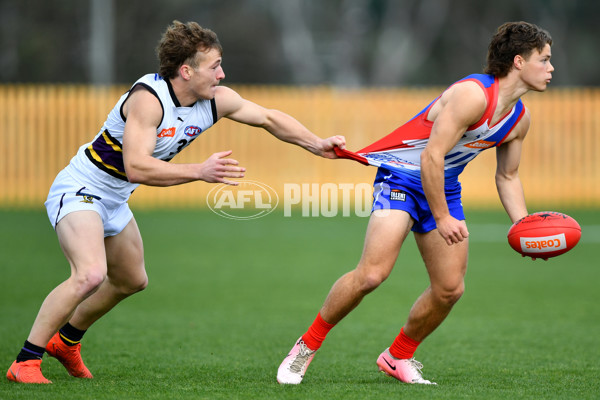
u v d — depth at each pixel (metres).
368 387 18.70
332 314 18.92
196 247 48.00
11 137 70.00
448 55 129.38
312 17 133.12
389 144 19.69
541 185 72.12
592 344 25.36
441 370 21.47
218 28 122.56
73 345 19.72
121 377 19.97
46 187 70.44
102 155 18.95
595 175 71.75
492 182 71.94
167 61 18.36
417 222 19.27
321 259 44.06
